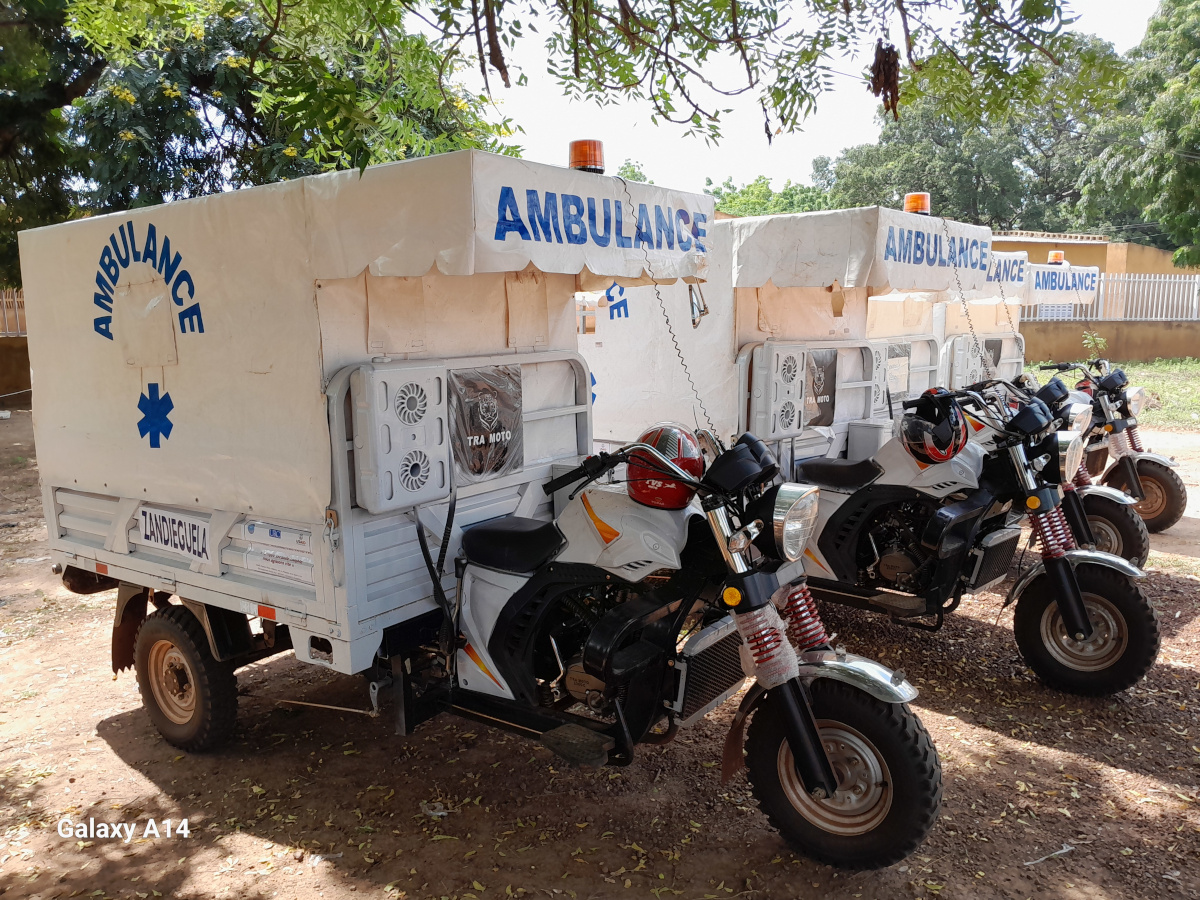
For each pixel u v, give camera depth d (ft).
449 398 11.37
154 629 13.10
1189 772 11.92
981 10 9.75
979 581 14.60
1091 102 9.97
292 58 9.98
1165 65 66.80
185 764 12.98
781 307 18.42
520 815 11.37
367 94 13.05
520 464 12.79
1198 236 66.33
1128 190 67.87
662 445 10.46
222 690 12.82
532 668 11.23
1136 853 10.17
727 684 10.78
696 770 12.42
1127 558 18.93
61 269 13.34
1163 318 67.56
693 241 12.29
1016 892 9.53
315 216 9.98
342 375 10.25
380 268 9.52
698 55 11.76
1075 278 26.91
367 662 10.75
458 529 11.84
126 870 10.44
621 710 10.21
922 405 14.85
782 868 10.11
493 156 8.95
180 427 12.02
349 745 13.43
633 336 19.17
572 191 10.05
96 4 13.33
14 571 23.12
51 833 11.26
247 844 10.90
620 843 10.70
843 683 9.75
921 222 16.30
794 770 10.09
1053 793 11.46
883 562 15.44
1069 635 13.70
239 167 41.96
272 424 10.84
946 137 109.60
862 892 9.61
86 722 14.53
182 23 15.11
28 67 13.37
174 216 11.49
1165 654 15.88
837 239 15.49
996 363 28.45
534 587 11.00
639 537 10.19
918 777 9.27
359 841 10.87
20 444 42.19
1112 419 22.39
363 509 10.53
